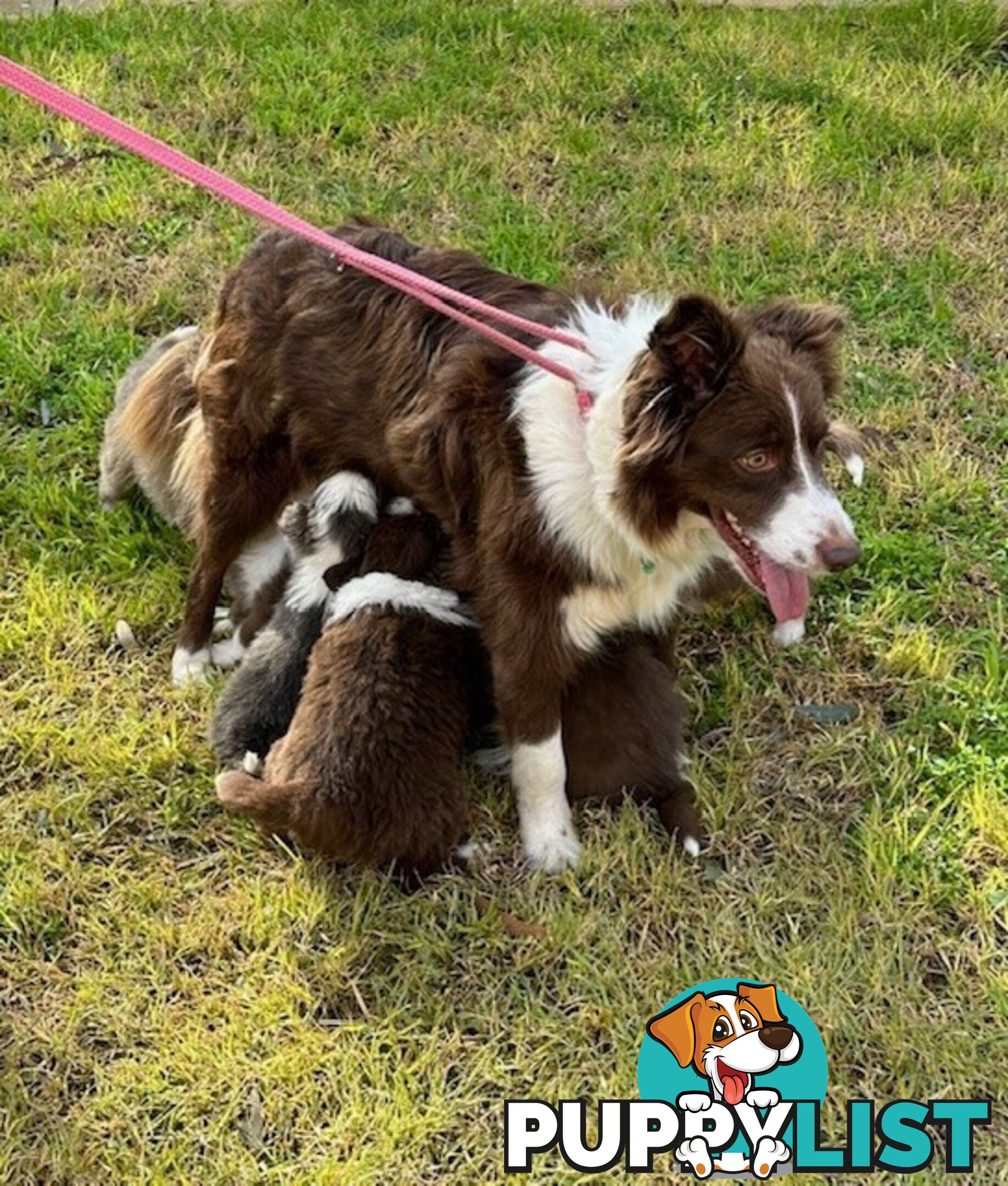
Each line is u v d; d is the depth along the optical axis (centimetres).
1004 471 188
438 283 149
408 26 279
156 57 265
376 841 137
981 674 163
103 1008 132
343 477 153
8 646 165
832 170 242
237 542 164
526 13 281
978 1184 121
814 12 289
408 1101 125
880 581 173
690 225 229
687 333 119
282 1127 124
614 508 130
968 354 206
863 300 215
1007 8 287
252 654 155
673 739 147
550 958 136
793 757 155
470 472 141
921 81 266
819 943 136
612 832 147
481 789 154
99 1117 125
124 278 219
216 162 241
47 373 200
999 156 248
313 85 260
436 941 137
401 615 142
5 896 141
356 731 137
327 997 134
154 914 140
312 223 227
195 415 169
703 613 169
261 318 155
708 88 262
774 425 123
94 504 185
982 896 140
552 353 135
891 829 146
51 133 246
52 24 274
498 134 249
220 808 150
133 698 161
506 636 141
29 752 154
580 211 233
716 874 144
